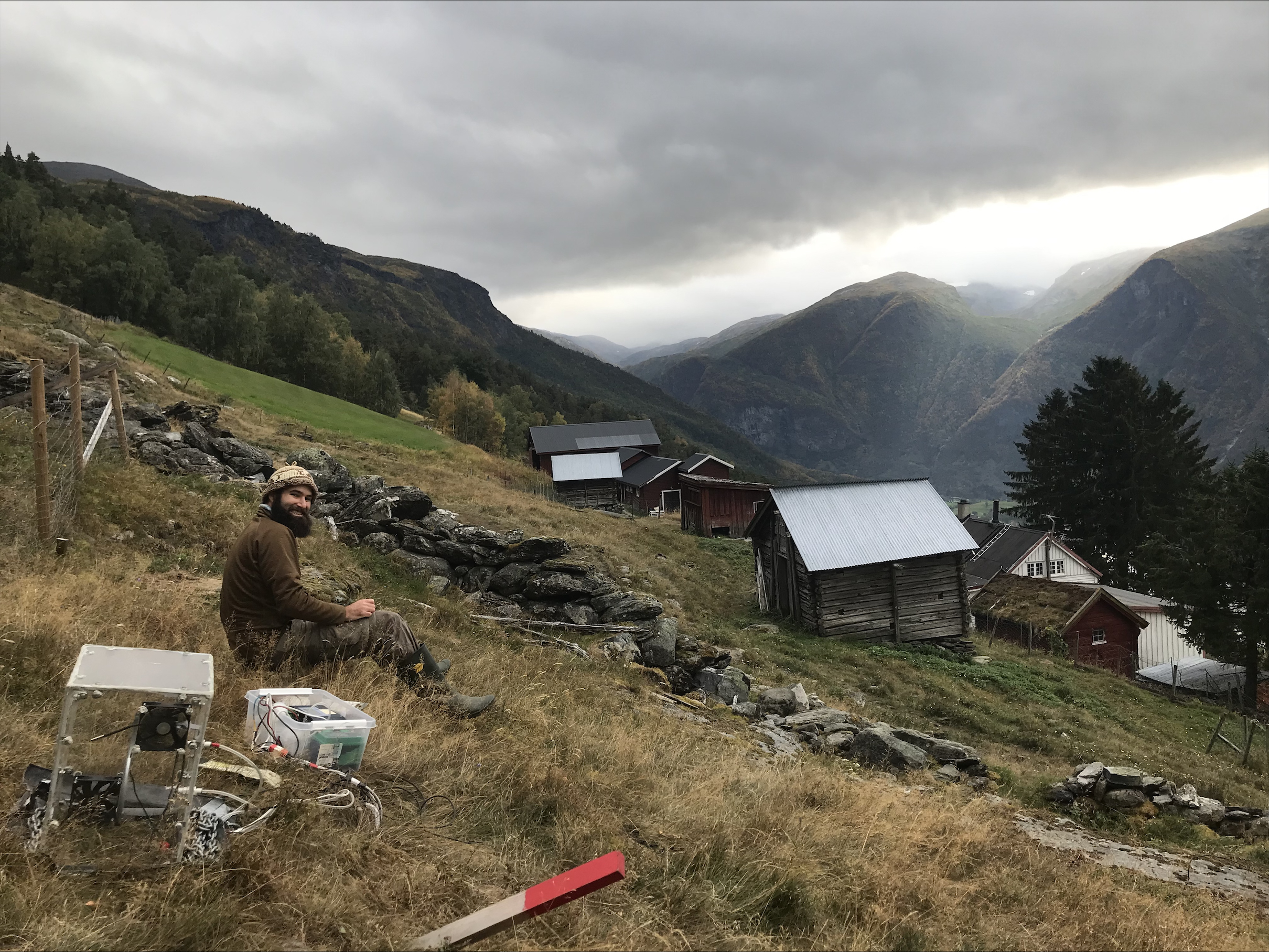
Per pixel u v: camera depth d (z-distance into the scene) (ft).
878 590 102.42
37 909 9.21
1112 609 131.34
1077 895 21.63
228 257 301.22
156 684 11.07
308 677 18.86
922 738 45.91
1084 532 223.10
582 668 42.57
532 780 18.31
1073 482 226.58
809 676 73.72
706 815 19.36
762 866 16.35
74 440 39.99
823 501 107.34
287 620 19.56
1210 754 74.49
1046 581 141.18
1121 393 220.64
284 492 19.17
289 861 11.58
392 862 12.78
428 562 56.29
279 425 127.24
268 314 324.39
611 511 212.84
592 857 15.40
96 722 10.72
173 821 10.94
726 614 106.32
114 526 37.50
